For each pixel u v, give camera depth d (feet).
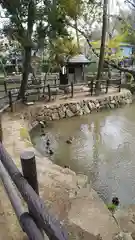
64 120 20.54
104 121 20.07
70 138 15.83
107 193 9.32
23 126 15.43
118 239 5.52
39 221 2.77
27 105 20.26
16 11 15.66
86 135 16.48
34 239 2.80
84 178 9.04
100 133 16.89
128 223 6.70
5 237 4.90
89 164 11.96
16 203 3.91
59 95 24.81
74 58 26.30
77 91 26.73
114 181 10.29
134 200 8.79
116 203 8.46
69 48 23.20
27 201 3.06
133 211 7.68
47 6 15.89
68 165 11.82
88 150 13.79
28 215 3.26
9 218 5.53
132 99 28.81
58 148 14.10
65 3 10.80
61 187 7.92
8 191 4.37
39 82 29.01
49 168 9.52
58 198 7.19
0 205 6.06
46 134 16.76
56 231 2.46
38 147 14.25
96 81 25.70
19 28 16.80
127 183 10.12
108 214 6.55
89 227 5.88
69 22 15.66
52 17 15.76
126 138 15.81
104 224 6.07
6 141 12.46
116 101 25.68
